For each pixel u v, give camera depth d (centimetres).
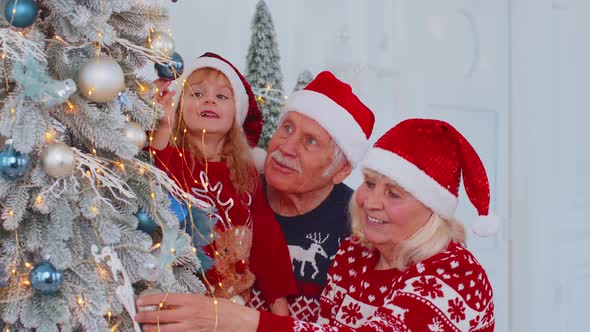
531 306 302
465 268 132
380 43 269
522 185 304
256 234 176
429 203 135
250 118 191
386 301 135
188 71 175
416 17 278
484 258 298
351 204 154
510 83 309
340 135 180
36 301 106
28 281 107
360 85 261
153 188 123
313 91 183
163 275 119
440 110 286
